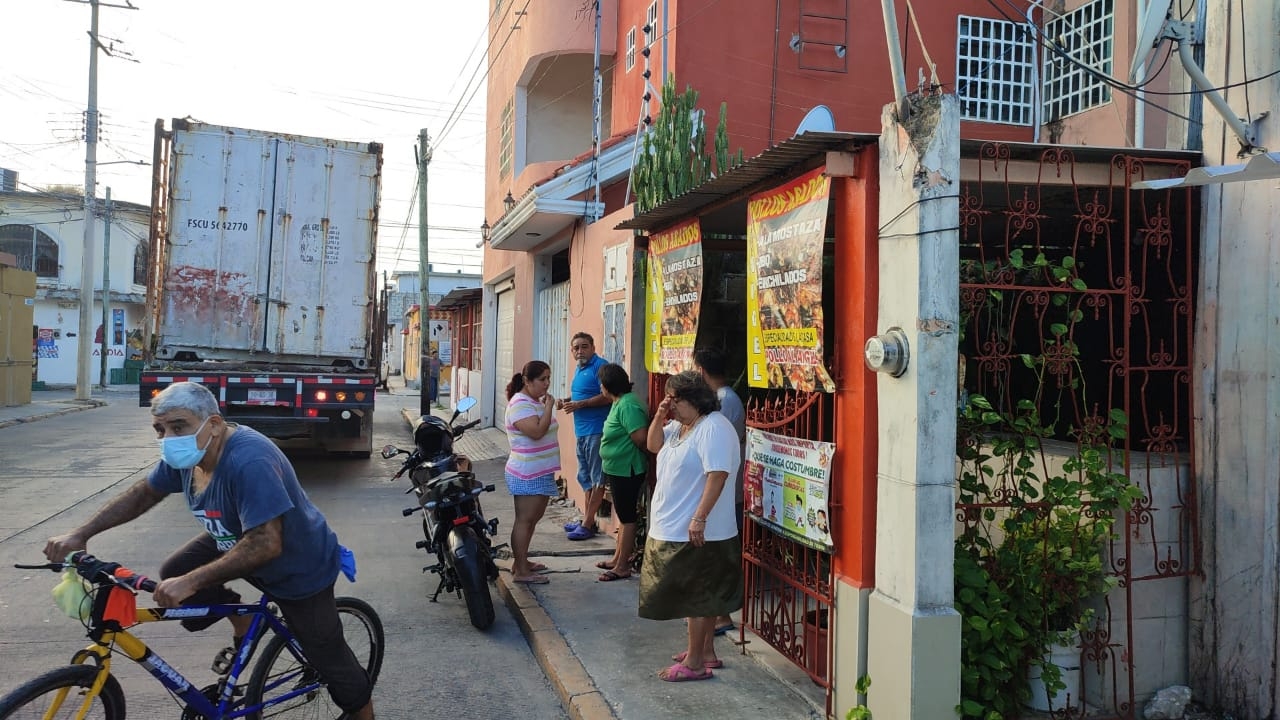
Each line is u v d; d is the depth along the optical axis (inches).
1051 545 153.3
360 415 455.5
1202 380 157.5
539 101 567.8
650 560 173.6
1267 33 149.9
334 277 442.3
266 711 146.0
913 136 133.8
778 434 174.9
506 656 201.9
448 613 233.0
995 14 410.9
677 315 239.3
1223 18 157.5
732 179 178.9
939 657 133.1
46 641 201.6
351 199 444.5
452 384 982.4
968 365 191.5
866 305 146.1
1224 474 154.0
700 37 382.0
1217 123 156.6
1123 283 155.6
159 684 179.5
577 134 572.7
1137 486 157.2
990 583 145.3
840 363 153.9
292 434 446.3
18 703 108.9
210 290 424.8
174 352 422.3
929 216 132.3
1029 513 150.8
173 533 312.8
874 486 147.2
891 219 139.8
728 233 267.4
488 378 691.4
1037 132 398.0
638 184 299.1
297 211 435.8
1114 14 355.9
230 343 428.1
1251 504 149.9
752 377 184.2
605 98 530.9
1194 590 159.0
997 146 147.8
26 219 1378.0
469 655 201.9
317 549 134.8
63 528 319.6
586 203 362.3
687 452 171.0
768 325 175.5
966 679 142.6
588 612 222.8
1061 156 152.7
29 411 821.2
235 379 410.3
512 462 248.2
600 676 180.2
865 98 400.2
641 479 252.4
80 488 406.3
